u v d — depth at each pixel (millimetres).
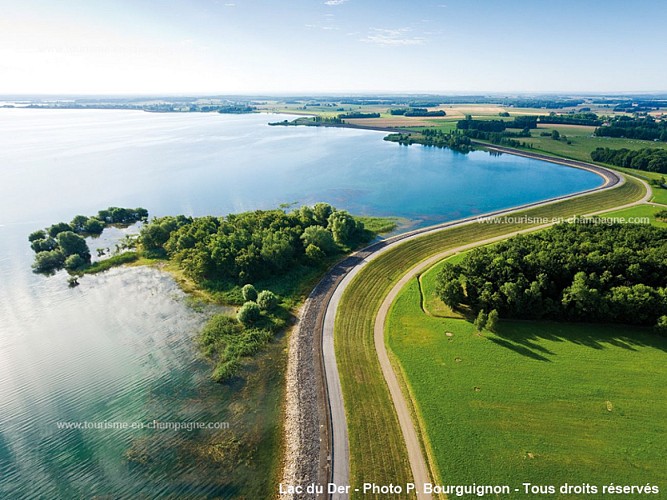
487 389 52719
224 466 44312
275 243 89875
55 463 45188
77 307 78000
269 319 71750
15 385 57406
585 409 49312
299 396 53688
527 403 50312
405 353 60594
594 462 42688
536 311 66250
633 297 62094
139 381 57625
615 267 67688
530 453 43750
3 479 43438
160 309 76750
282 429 48969
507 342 61969
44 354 64125
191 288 84375
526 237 83375
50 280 89750
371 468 43188
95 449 46750
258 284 84500
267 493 41312
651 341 60906
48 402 54094
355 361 59875
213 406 52656
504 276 68625
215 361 61438
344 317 71500
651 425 46969
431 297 75938
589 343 61000
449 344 62031
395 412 50188
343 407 51438
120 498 41188
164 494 41406
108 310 76688
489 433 46312
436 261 92750
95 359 62594
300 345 64500
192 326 70938
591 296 63094
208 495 41219
